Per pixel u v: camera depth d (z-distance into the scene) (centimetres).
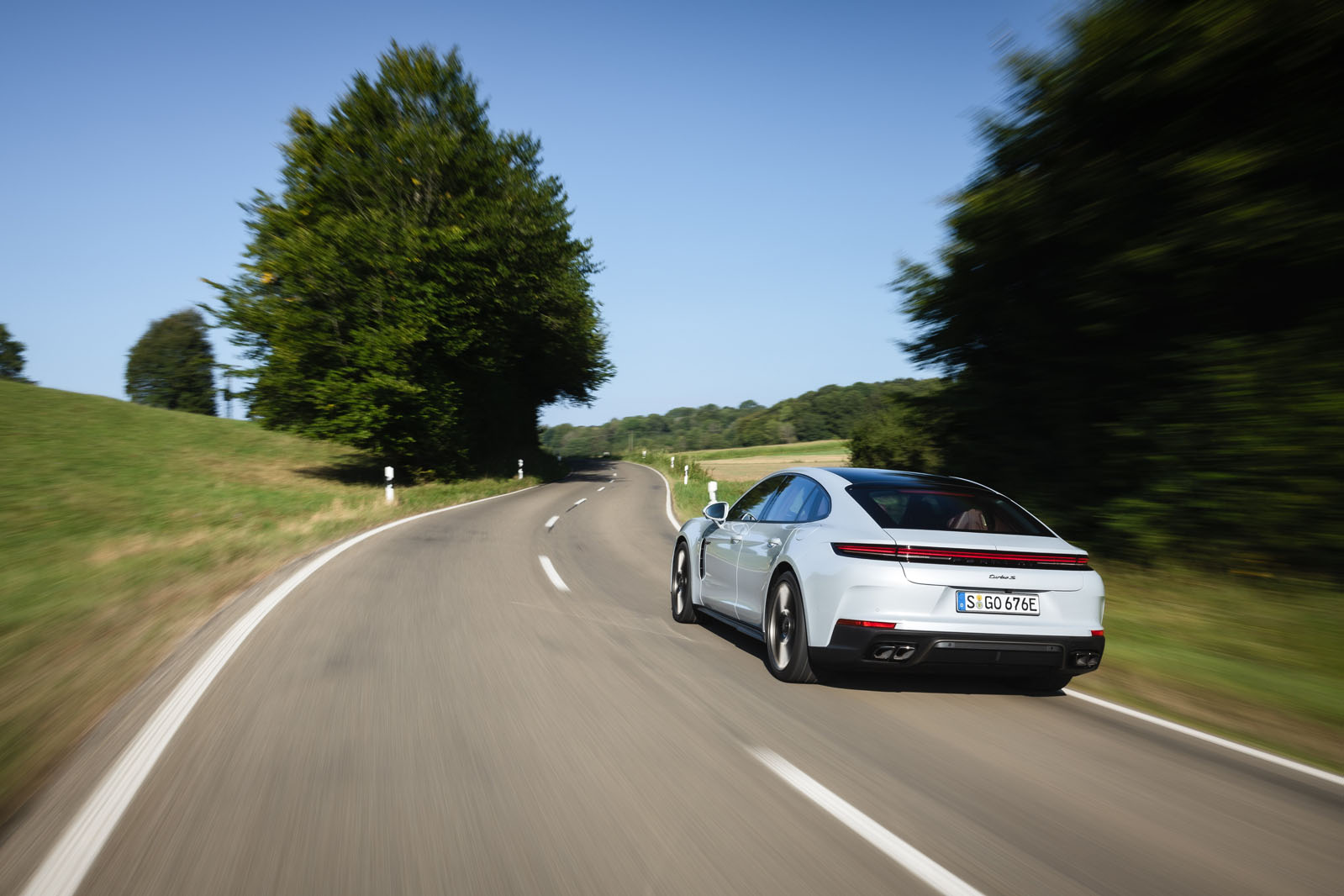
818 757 407
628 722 452
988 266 1210
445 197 2864
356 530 1533
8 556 1033
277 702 474
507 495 2916
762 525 639
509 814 331
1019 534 546
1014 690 569
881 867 294
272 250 2612
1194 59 885
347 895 265
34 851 292
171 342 8625
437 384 2830
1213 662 627
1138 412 1042
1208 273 919
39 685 495
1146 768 412
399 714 455
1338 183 870
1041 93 1095
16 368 8900
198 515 1600
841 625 495
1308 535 837
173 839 302
